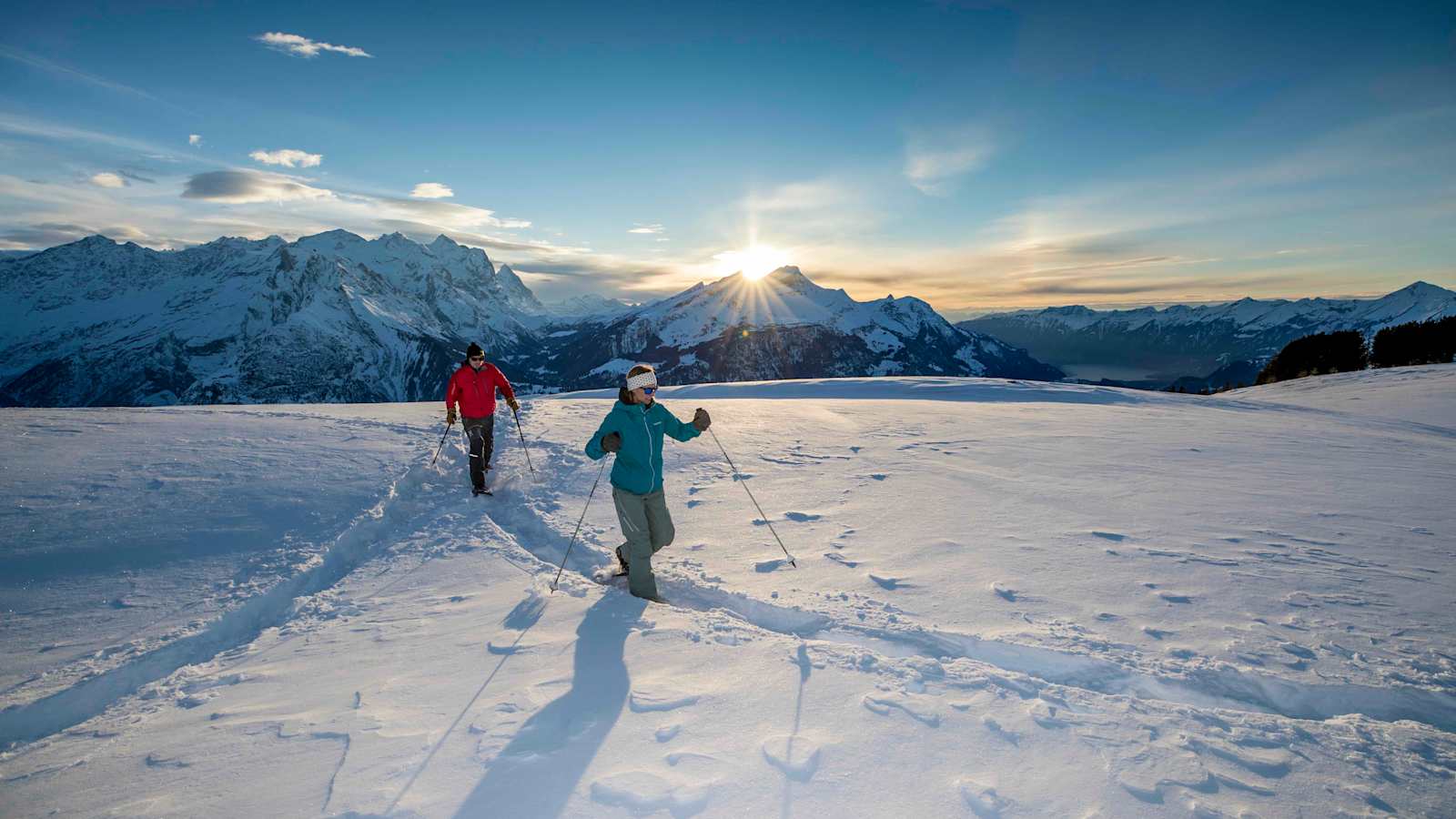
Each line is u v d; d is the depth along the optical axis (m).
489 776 2.82
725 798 2.67
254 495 7.79
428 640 4.37
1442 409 21.70
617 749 3.00
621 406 5.14
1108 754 2.97
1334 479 8.98
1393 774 2.86
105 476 8.23
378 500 7.90
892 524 6.77
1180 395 27.08
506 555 6.17
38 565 5.89
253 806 2.68
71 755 3.22
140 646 4.64
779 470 9.30
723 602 5.04
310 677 3.93
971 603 4.75
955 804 2.64
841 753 2.95
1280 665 3.84
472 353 8.59
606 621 4.54
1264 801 2.68
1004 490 8.15
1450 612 4.55
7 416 12.27
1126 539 6.24
